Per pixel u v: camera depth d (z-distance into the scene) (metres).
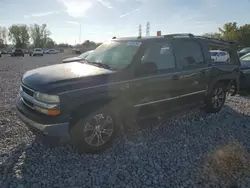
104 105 3.25
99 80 3.19
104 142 3.34
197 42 4.69
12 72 12.88
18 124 4.18
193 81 4.46
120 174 2.81
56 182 2.61
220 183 2.68
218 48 5.20
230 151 3.46
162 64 3.96
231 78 5.41
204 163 3.11
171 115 4.31
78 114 3.06
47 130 2.85
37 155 3.17
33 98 3.06
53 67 3.86
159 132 4.15
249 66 7.45
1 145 3.38
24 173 2.75
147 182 2.67
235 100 6.67
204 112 5.39
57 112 2.87
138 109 3.67
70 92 2.93
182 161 3.15
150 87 3.71
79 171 2.84
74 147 3.41
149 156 3.27
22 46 88.44
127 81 3.41
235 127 4.53
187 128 4.41
